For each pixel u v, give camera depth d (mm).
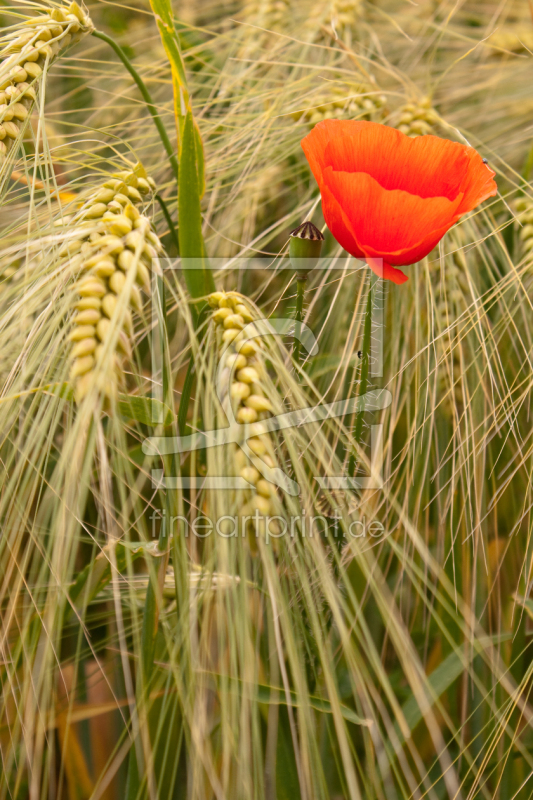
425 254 596
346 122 610
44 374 590
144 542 602
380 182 613
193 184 643
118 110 833
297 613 606
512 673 696
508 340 738
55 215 645
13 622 658
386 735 689
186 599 589
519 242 750
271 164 757
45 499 588
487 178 604
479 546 720
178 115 649
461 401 724
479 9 977
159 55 841
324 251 751
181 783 667
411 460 706
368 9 877
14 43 640
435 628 735
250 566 621
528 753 697
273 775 634
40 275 599
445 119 785
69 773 696
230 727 594
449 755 702
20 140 633
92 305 575
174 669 594
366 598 702
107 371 566
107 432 598
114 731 712
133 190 608
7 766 610
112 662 695
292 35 813
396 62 945
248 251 741
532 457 676
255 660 615
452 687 722
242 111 783
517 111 825
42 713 585
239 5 918
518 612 690
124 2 930
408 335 725
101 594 689
